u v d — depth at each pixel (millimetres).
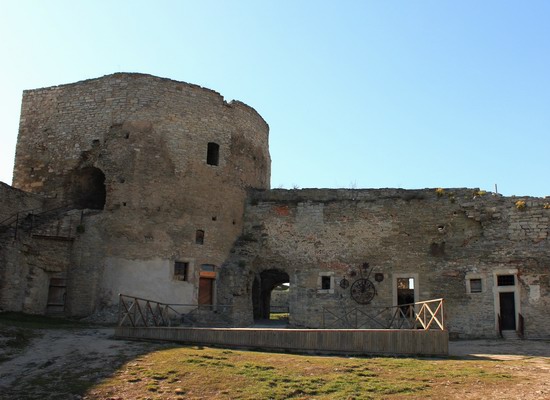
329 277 26031
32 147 26016
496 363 13906
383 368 12609
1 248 20312
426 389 10898
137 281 23016
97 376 11906
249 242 26656
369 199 26562
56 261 22719
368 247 25984
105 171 24375
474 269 24375
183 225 24531
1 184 21797
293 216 27125
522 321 23156
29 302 21531
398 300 25938
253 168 28438
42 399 10523
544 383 11438
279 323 26797
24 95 26906
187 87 26203
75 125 25531
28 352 14188
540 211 24000
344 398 10273
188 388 10961
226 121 27172
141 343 15680
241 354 14000
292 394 10586
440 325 15211
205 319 23625
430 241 25344
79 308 22406
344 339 14531
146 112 24984
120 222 23469
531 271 23516
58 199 24844
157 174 24469
